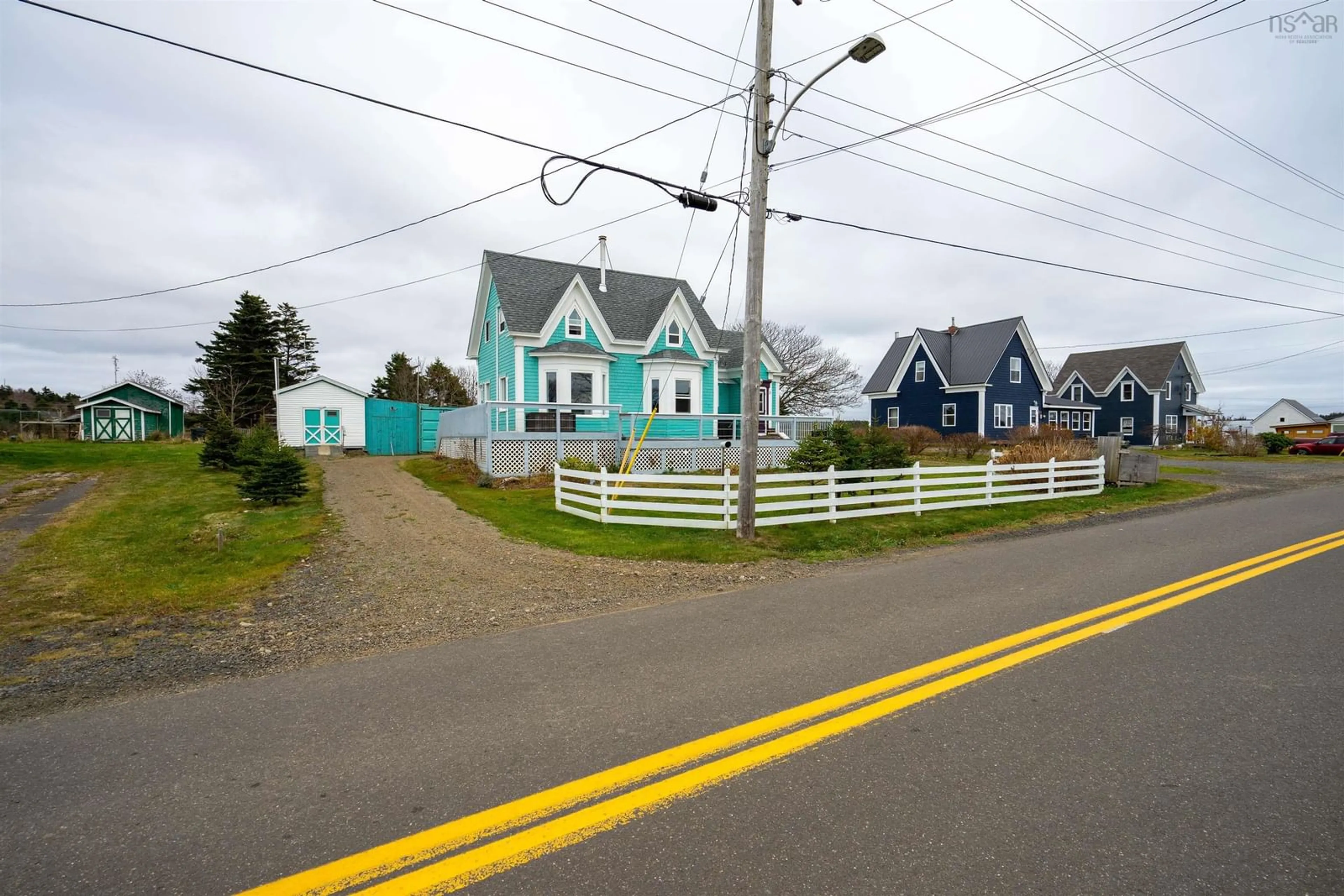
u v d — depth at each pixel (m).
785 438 21.70
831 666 4.64
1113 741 3.49
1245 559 8.25
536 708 3.99
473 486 16.05
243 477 14.38
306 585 7.65
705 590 7.32
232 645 5.55
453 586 7.61
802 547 10.04
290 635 5.83
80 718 4.02
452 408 25.59
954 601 6.43
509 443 17.12
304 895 2.40
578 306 20.81
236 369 43.78
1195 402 50.25
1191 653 4.83
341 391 27.58
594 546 9.77
